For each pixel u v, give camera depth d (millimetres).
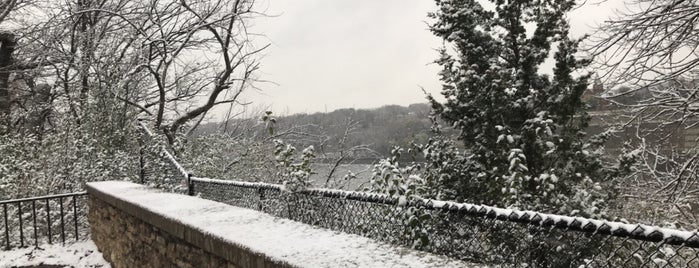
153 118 13328
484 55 7238
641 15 6387
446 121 7410
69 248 7363
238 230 3621
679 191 8336
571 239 3033
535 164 6621
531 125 6262
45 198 7426
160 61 13219
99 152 9820
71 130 10375
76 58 13594
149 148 8922
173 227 4211
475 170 7023
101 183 7625
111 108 10758
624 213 8523
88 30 13516
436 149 7105
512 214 3033
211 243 3555
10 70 14578
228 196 6098
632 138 9086
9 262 6707
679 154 9031
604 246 2984
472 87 7062
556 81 6707
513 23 7238
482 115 6922
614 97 6895
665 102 7234
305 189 4715
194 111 13914
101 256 6984
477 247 3412
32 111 13555
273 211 5191
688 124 8188
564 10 6863
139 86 13883
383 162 4340
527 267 3182
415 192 3875
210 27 14109
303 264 2701
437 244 3621
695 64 6449
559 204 5832
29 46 14844
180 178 7355
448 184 6992
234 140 13336
